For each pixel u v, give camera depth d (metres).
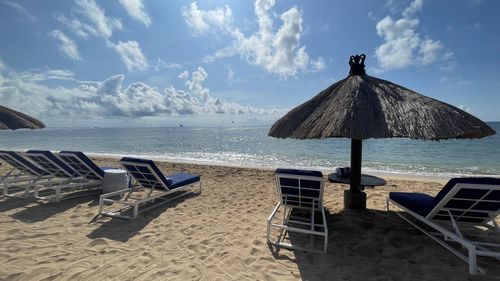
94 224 4.02
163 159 14.65
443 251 3.28
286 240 3.57
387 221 4.21
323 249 3.32
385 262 3.01
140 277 2.65
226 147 23.44
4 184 5.34
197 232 3.80
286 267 2.90
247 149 21.41
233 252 3.21
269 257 3.11
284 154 17.47
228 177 8.12
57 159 5.51
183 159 14.73
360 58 4.45
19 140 35.84
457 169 11.49
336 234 3.75
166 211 4.72
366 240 3.56
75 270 2.75
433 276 2.74
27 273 2.67
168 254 3.14
